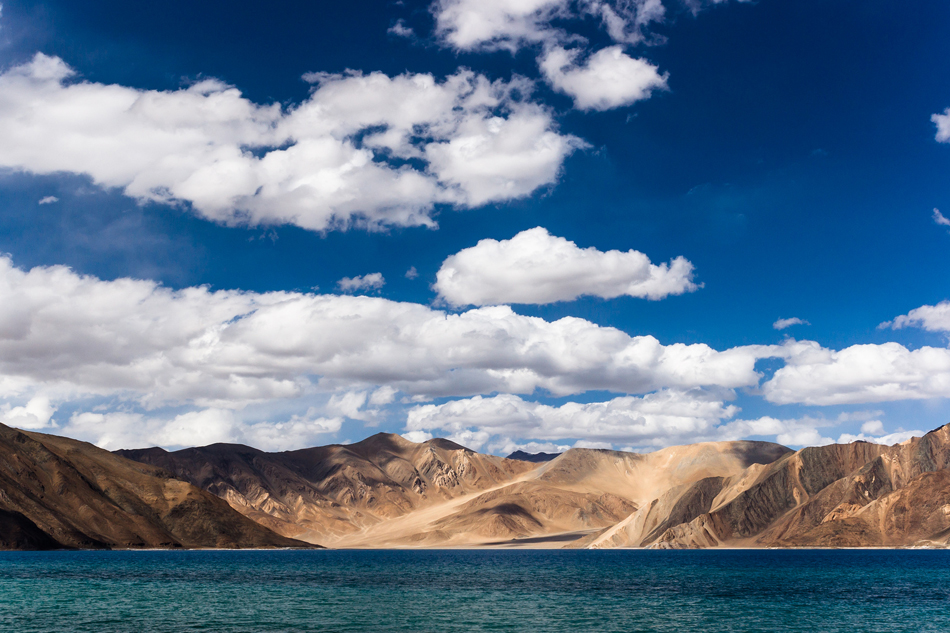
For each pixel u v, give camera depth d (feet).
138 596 326.65
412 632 236.43
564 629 242.58
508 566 602.44
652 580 422.00
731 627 245.04
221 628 241.14
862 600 308.81
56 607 287.89
